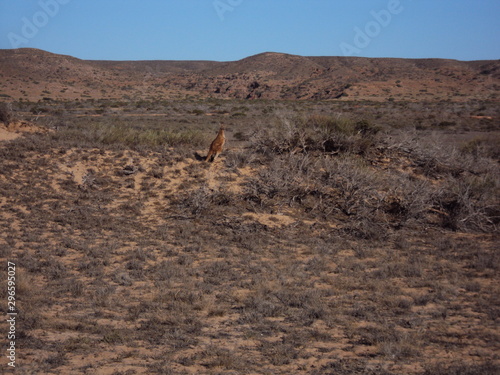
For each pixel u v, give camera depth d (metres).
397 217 13.94
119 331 6.88
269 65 163.50
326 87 121.50
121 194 14.59
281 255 11.16
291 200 14.53
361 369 5.75
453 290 8.79
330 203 14.47
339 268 10.13
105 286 8.94
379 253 11.41
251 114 62.38
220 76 151.50
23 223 12.47
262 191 14.67
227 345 6.54
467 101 83.38
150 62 187.00
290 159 15.95
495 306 8.08
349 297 8.54
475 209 14.21
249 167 16.25
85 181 14.87
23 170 15.30
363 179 14.71
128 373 5.59
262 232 12.75
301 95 119.69
